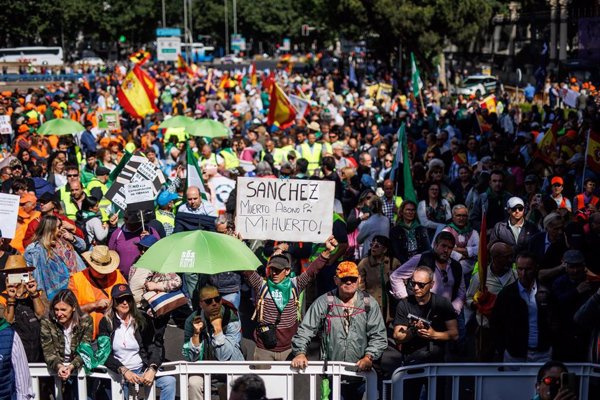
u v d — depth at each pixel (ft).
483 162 64.80
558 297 34.65
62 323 31.63
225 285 43.14
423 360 32.55
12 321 33.47
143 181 46.70
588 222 42.52
